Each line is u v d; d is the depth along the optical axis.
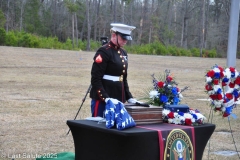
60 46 47.97
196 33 73.62
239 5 11.30
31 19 65.62
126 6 68.38
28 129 9.01
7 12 63.28
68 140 8.19
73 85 17.41
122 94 5.64
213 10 75.25
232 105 5.94
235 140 8.73
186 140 4.90
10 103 12.21
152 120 5.12
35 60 27.80
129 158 4.54
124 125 4.62
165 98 5.53
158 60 37.16
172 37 68.88
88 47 52.47
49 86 16.66
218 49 64.81
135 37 67.81
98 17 65.50
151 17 67.44
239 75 5.97
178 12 74.50
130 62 32.75
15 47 39.12
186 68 30.27
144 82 19.69
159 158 4.68
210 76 5.82
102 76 5.49
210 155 7.60
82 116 10.86
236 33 11.19
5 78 18.38
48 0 72.00
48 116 10.60
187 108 5.32
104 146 4.79
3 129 8.89
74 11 57.38
